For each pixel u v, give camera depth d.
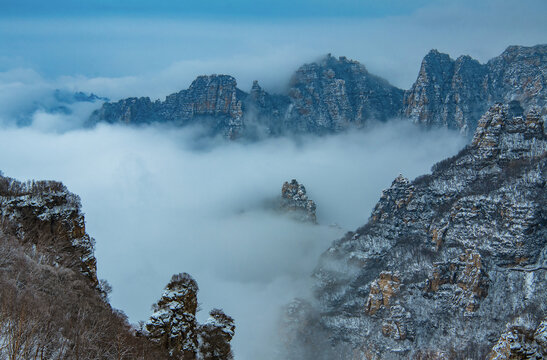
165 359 127.19
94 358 107.12
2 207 160.75
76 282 146.25
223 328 148.50
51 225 165.50
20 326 97.25
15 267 129.75
